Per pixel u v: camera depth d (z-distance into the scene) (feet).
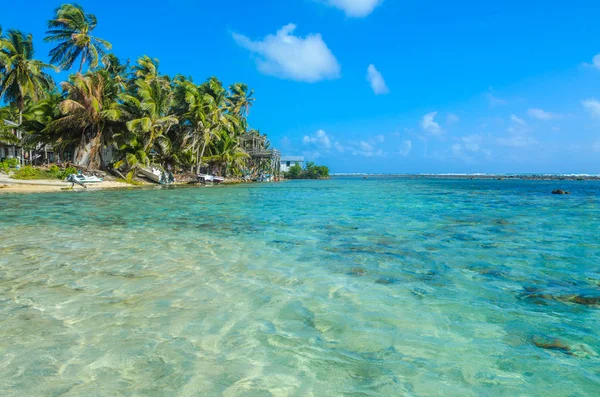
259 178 216.74
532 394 8.82
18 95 112.68
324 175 339.77
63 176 100.73
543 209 53.98
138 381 9.16
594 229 33.88
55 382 9.04
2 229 31.71
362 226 34.78
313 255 22.80
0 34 107.65
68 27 121.49
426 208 53.98
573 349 11.06
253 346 11.12
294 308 14.16
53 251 23.43
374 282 17.48
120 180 111.86
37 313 13.33
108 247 24.76
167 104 124.06
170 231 31.32
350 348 11.08
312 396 8.70
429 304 14.71
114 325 12.39
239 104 194.90
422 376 9.59
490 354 10.76
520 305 14.60
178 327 12.33
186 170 152.97
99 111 109.70
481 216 44.04
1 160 111.96
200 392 8.76
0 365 9.78
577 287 16.90
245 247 25.03
